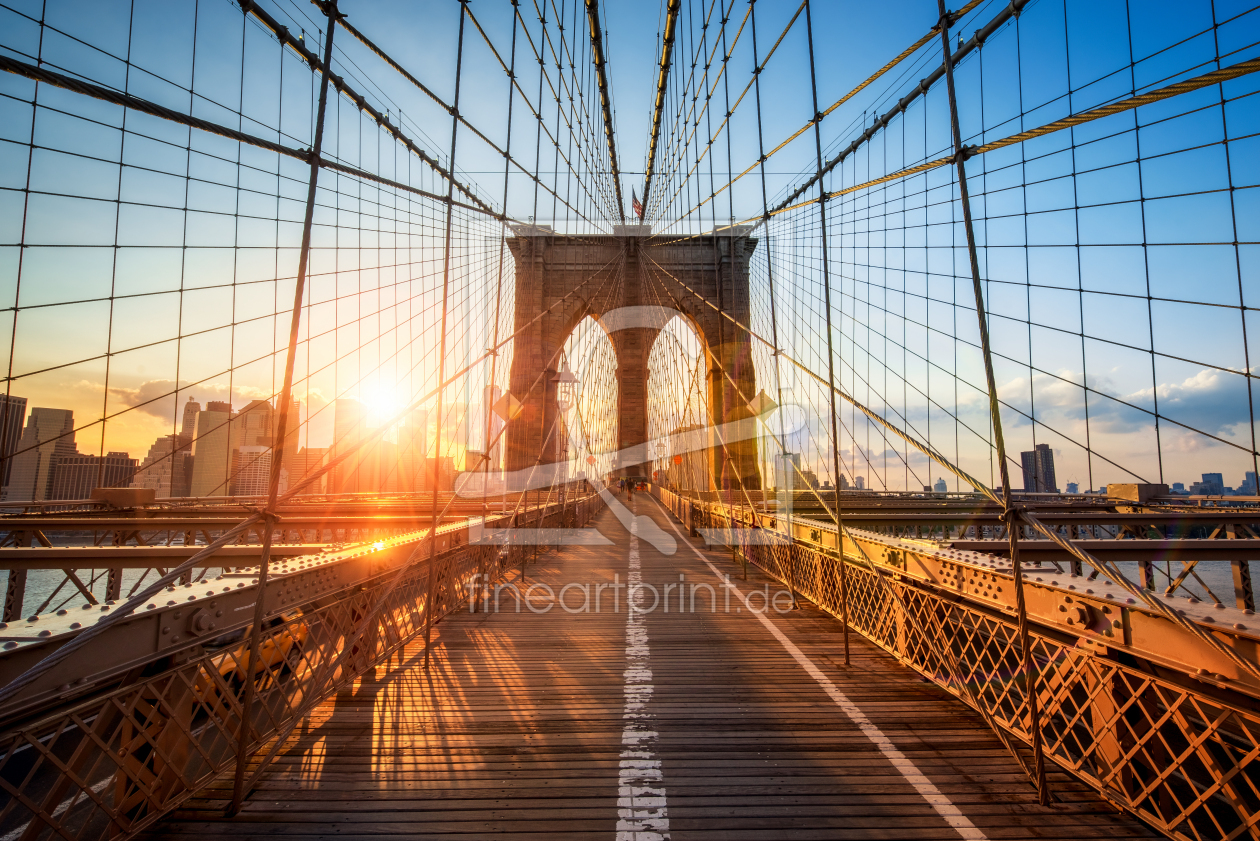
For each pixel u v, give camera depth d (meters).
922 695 3.38
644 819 2.14
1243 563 7.29
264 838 2.01
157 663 2.04
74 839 1.68
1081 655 2.23
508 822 2.12
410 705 3.23
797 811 2.19
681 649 4.35
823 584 5.55
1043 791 2.22
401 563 4.19
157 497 10.41
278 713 2.66
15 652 1.51
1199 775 2.24
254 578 2.49
